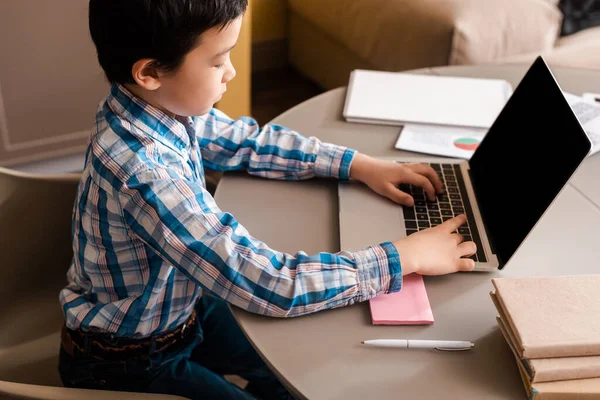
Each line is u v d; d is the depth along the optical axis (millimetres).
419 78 1436
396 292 914
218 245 863
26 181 1161
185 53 841
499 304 839
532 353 759
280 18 2916
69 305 1047
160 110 940
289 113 1329
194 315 1142
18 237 1177
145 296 985
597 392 747
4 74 1870
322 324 874
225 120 1171
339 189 1119
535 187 929
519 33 2211
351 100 1353
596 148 1226
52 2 1824
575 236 1037
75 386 1086
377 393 780
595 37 2352
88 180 941
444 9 2133
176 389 1062
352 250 980
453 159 1205
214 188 1284
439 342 838
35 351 1156
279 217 1062
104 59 887
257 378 1253
